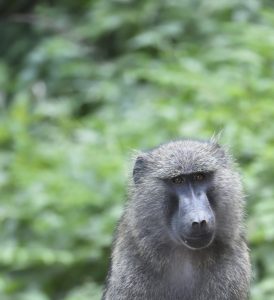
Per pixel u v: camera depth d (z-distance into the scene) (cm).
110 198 1560
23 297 1477
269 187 1477
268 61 1769
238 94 1634
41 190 1590
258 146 1535
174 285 1033
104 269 1522
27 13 2325
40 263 1524
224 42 1830
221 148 1058
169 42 1933
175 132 1605
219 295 1017
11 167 1661
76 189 1561
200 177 1019
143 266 1041
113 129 1691
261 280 1391
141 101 1792
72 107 1936
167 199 1029
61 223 1552
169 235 1030
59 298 1514
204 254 1021
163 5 1994
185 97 1700
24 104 1878
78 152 1667
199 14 1956
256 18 1912
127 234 1057
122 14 2005
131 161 1112
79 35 2061
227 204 1028
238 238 1037
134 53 1967
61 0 2205
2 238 1571
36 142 1780
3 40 2247
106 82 1895
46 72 2044
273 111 1595
